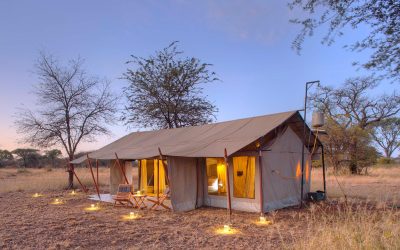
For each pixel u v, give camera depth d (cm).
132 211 1262
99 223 1035
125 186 1404
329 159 3142
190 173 1336
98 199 1584
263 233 888
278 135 1321
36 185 2138
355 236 556
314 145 1405
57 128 2189
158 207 1330
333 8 876
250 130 1295
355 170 3048
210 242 802
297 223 996
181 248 755
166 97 2577
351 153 3041
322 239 613
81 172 3294
